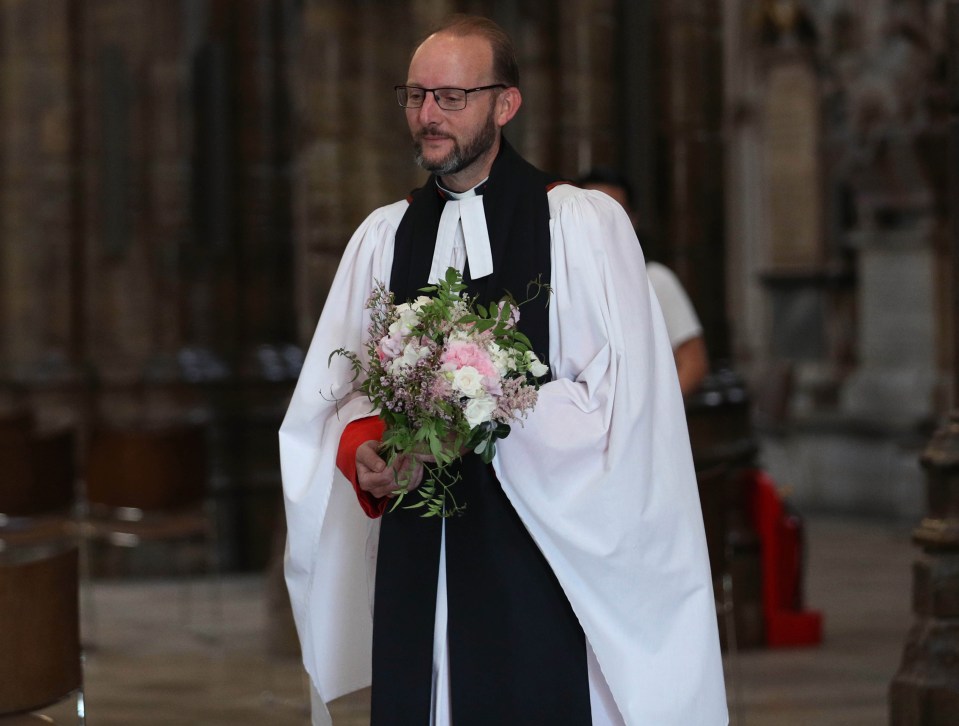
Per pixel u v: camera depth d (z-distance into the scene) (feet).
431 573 17.74
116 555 55.47
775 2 84.17
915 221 73.92
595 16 45.27
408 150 51.72
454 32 17.75
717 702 17.48
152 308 57.00
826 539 65.98
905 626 44.37
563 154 45.44
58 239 57.00
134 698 35.17
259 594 51.60
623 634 17.24
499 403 16.29
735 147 87.71
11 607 19.93
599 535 16.98
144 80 56.75
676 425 17.66
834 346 83.25
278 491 57.06
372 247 19.29
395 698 17.79
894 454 73.72
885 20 72.49
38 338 57.26
